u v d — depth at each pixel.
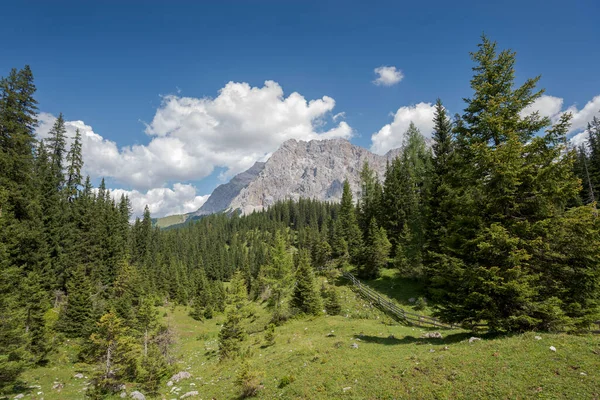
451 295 17.84
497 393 10.14
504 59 18.20
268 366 19.61
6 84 35.62
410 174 50.59
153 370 22.86
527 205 16.23
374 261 45.97
